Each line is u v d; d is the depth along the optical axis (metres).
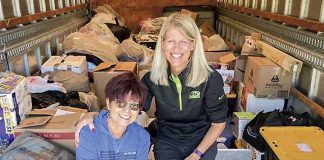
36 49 3.09
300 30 2.57
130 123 1.37
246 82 2.88
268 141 1.93
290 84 2.60
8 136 1.92
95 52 3.46
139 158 1.47
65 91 2.56
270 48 2.87
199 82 1.54
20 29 2.65
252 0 4.05
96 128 1.38
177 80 1.55
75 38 3.59
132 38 4.95
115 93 1.28
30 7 3.00
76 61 3.11
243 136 2.35
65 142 1.88
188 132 1.68
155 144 1.76
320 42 2.24
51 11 3.58
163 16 6.02
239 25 4.52
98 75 2.94
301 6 2.63
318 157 1.74
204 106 1.64
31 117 2.01
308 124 2.22
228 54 3.41
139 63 3.59
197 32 1.53
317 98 2.40
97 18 5.18
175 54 1.52
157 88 1.60
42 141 1.76
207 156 1.70
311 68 2.43
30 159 1.63
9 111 1.88
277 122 2.22
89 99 2.64
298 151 1.80
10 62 2.46
